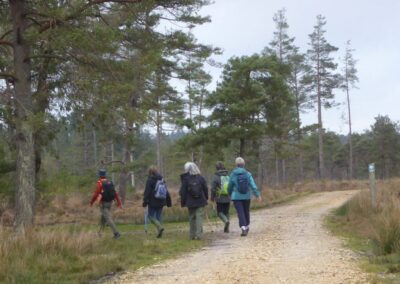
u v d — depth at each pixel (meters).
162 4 13.91
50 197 20.42
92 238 10.24
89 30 12.20
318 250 9.64
